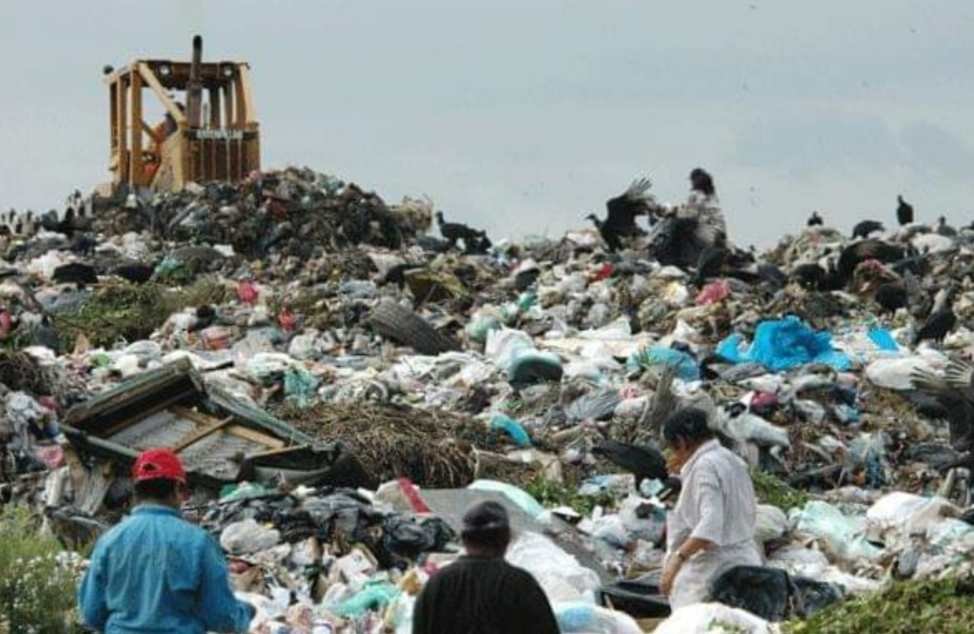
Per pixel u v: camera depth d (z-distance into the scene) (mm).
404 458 51375
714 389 62750
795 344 69438
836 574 40531
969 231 114875
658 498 48438
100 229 123750
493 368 66625
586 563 42031
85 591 27531
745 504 34188
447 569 24156
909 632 31141
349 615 36438
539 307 89938
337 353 76188
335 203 116312
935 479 57094
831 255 105062
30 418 52562
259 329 80188
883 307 90438
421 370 68438
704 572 33938
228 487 46625
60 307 89750
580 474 53438
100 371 63906
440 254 112188
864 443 58406
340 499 41812
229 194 120000
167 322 84938
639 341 75438
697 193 101625
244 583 38188
